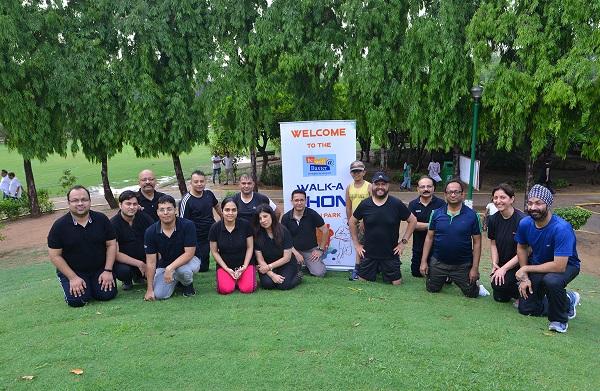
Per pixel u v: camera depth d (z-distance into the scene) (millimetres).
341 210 7781
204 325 5000
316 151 7684
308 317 5215
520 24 12523
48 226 16844
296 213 7410
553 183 23891
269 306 5629
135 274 6777
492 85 13359
